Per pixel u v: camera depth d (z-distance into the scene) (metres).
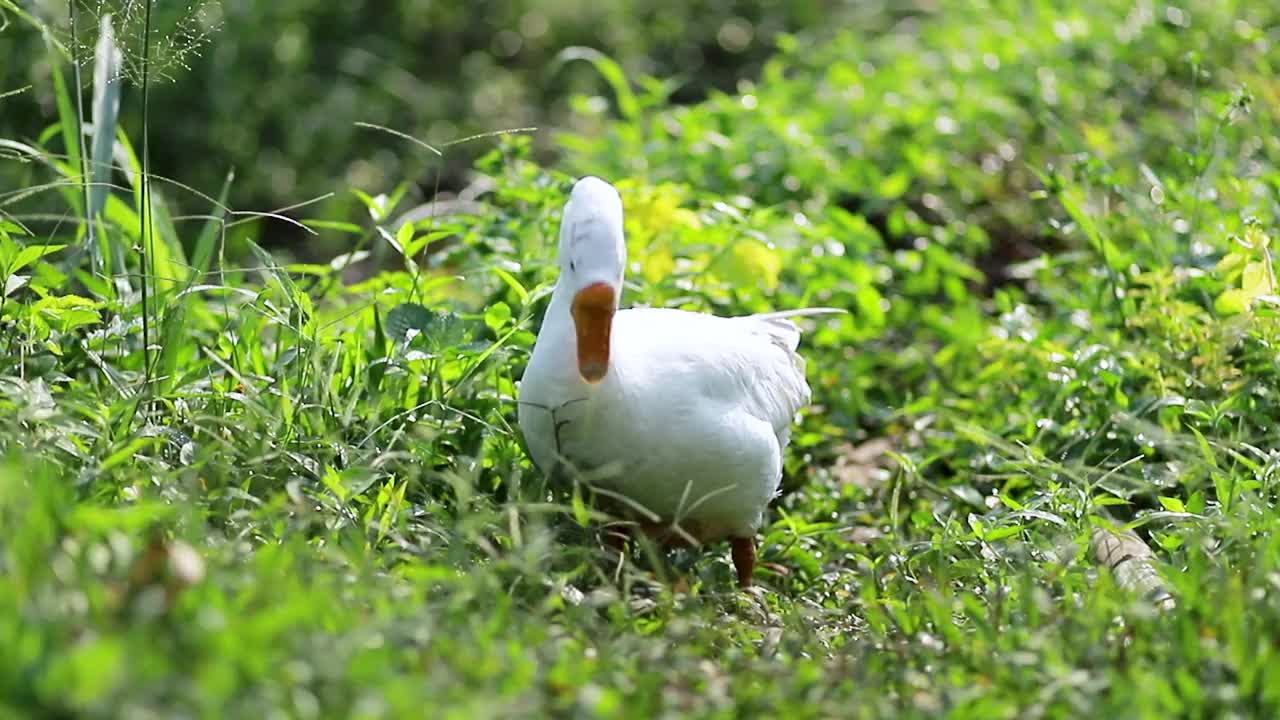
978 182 14.01
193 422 7.32
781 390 8.13
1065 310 10.48
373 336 9.53
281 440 7.61
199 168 17.78
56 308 8.25
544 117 20.94
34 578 4.89
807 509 9.58
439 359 8.42
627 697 5.39
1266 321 9.08
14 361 7.74
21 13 9.15
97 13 9.05
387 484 7.46
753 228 11.12
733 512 7.72
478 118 20.38
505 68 22.09
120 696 4.18
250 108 18.55
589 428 7.25
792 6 23.89
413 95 20.25
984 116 14.91
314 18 20.47
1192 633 5.89
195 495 6.64
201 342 8.93
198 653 4.57
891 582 7.59
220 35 18.34
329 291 9.84
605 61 14.20
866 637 6.65
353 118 19.25
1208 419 8.71
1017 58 16.08
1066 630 6.12
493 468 8.20
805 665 5.83
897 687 5.82
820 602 7.93
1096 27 16.41
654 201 11.11
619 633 6.32
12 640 4.31
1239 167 11.95
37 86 14.80
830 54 18.39
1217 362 9.19
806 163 13.75
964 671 5.97
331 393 8.05
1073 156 12.44
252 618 4.85
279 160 18.45
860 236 12.15
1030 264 11.34
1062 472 8.45
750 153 14.01
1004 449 8.73
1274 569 6.57
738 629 6.81
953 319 11.91
